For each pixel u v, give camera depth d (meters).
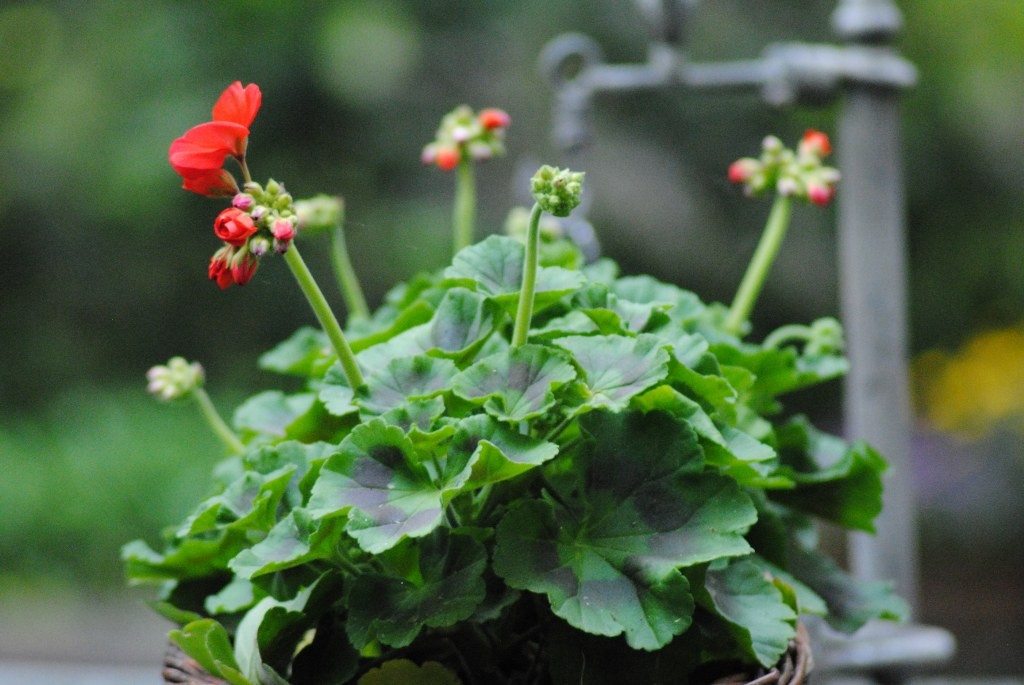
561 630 1.31
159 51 4.47
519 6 4.40
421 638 1.34
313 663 1.33
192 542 1.37
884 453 1.71
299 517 1.31
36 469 4.19
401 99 4.42
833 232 4.33
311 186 4.41
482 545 1.30
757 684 1.30
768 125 4.28
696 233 4.29
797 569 1.42
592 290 1.39
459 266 1.37
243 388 4.55
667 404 1.32
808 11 4.36
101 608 3.77
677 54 1.70
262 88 4.35
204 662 1.33
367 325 1.50
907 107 4.58
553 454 1.28
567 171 1.30
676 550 1.30
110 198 4.45
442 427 1.31
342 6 4.38
